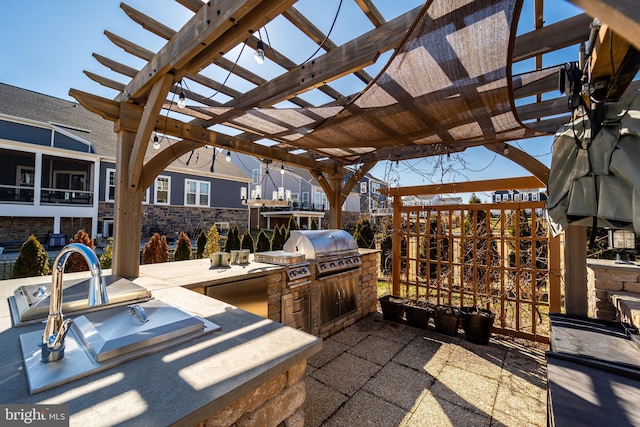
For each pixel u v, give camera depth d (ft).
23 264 16.29
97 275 3.67
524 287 13.79
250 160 68.90
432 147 13.65
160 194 46.44
